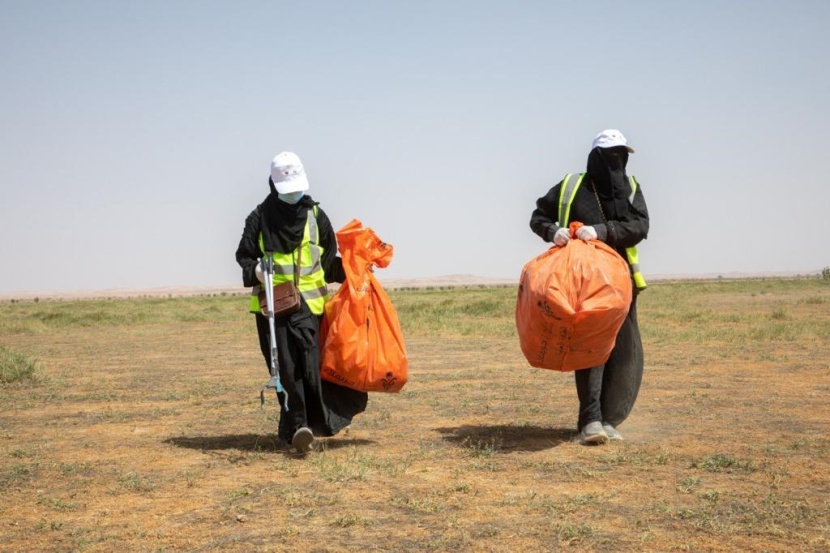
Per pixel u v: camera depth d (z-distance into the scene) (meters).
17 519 5.26
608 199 7.32
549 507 5.23
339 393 7.23
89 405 10.40
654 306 35.00
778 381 11.30
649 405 9.32
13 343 22.31
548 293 6.72
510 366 14.11
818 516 4.98
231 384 12.38
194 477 6.27
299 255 7.02
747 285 71.00
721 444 7.11
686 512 5.05
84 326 31.61
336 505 5.38
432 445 7.30
